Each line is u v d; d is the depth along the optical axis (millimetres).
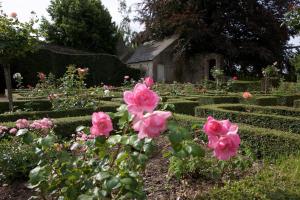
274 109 7953
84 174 2477
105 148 2514
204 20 29281
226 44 27438
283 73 29156
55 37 35938
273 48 28828
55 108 8055
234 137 2141
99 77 26016
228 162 3809
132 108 1973
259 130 5242
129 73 27484
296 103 10891
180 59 29859
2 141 4797
